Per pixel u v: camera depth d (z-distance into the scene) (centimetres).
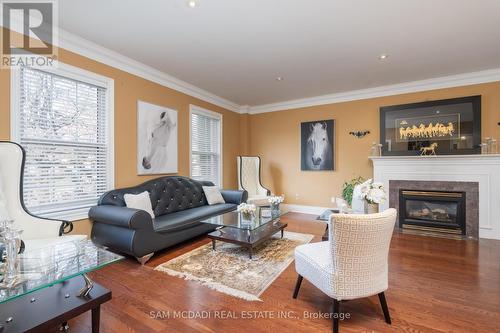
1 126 226
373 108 461
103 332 158
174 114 410
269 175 574
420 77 400
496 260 270
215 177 521
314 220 460
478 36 273
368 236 150
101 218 269
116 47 300
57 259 161
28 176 247
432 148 401
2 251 141
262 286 215
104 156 314
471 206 362
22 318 130
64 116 275
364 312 179
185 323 167
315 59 333
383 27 256
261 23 249
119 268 252
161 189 358
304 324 166
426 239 348
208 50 308
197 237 362
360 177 446
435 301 191
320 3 217
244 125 588
